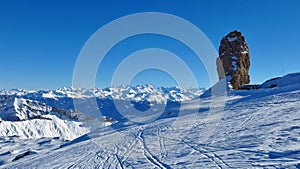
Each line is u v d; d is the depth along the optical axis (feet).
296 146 32.89
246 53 205.67
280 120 53.52
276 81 168.25
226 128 58.18
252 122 58.54
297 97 89.61
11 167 68.13
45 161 63.26
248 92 146.61
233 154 35.58
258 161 30.09
